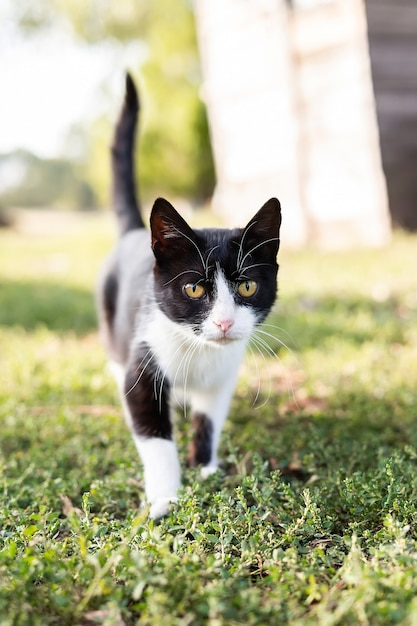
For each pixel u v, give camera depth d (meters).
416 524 0.49
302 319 1.08
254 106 2.08
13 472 0.61
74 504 0.57
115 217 0.85
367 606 0.40
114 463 0.63
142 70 3.79
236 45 2.11
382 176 1.74
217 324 0.58
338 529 0.51
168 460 0.58
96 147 4.20
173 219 0.59
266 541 0.48
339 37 1.78
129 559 0.43
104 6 4.29
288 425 0.70
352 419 0.70
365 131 1.75
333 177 1.87
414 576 0.42
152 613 0.40
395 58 1.74
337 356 0.90
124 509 0.56
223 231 0.62
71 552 0.48
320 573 0.44
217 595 0.41
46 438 0.67
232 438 0.69
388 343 0.96
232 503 0.50
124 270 0.72
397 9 1.73
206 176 3.72
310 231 1.96
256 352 0.94
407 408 0.72
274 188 2.06
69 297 1.38
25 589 0.42
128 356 0.65
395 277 1.30
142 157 3.72
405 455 0.61
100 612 0.42
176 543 0.45
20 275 1.76
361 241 1.82
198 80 3.86
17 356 0.92
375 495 0.51
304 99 1.90
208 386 0.63
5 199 7.75
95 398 0.78
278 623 0.40
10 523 0.51
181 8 4.03
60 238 2.82
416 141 1.77
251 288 0.61
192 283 0.59
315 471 0.58
